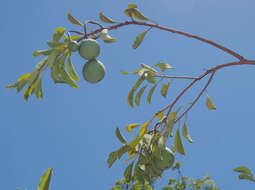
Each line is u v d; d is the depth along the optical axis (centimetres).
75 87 278
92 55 269
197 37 314
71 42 266
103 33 276
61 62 274
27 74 283
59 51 268
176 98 327
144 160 324
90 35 287
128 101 336
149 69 318
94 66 271
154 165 323
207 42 315
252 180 297
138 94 328
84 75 275
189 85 321
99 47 273
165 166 319
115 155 320
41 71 273
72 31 277
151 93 326
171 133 337
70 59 290
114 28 289
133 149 332
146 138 317
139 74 306
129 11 293
